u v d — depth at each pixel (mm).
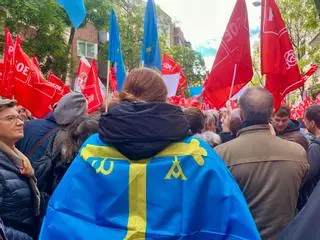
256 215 3275
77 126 4004
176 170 2311
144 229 2260
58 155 3947
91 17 21078
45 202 3799
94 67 8812
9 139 3451
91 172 2375
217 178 2311
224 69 5438
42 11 17141
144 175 2305
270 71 5383
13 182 3279
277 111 5008
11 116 3426
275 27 5379
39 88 6590
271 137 3406
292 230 1728
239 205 2291
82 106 4426
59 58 19266
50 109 6594
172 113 2355
